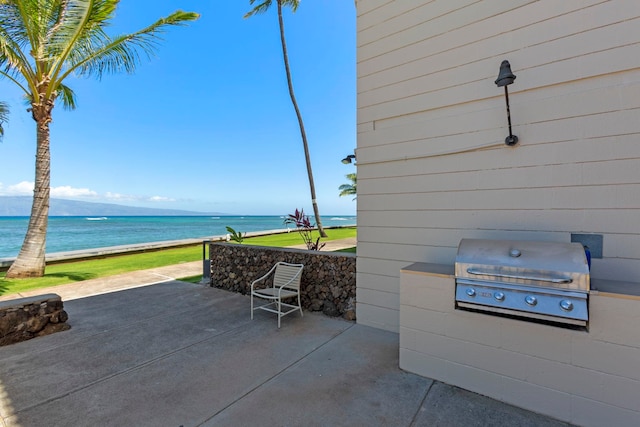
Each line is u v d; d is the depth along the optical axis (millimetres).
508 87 2479
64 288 5113
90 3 5141
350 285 3637
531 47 2385
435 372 2217
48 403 1907
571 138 2219
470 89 2674
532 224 2373
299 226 6469
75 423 1712
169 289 5020
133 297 4520
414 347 2307
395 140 3117
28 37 5562
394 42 3129
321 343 2871
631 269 2000
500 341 1966
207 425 1705
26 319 2953
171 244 11492
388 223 3174
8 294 4727
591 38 2158
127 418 1762
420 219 2959
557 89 2279
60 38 5465
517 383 1907
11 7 5086
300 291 4035
